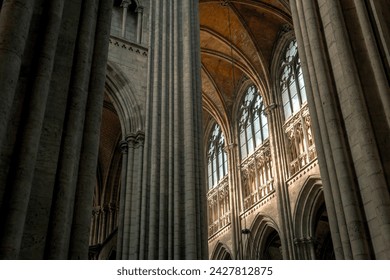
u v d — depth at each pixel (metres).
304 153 25.27
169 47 19.02
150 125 17.42
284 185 25.73
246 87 33.03
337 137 9.75
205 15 28.91
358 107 9.40
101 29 8.61
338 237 9.40
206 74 32.75
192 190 15.27
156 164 16.20
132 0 21.47
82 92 7.41
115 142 28.84
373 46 9.98
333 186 9.62
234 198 29.94
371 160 8.80
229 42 30.34
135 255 14.89
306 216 24.11
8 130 6.06
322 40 11.02
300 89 27.22
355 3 10.70
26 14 6.31
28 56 6.70
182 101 17.44
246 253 27.39
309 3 11.59
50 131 6.77
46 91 6.55
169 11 20.05
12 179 5.75
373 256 8.55
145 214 15.48
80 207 6.96
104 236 27.34
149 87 18.30
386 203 8.37
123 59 18.95
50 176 6.49
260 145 29.58
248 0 28.08
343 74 9.98
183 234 14.63
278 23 29.47
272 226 26.02
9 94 5.66
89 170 7.30
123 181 16.86
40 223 6.16
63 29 7.67
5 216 5.49
